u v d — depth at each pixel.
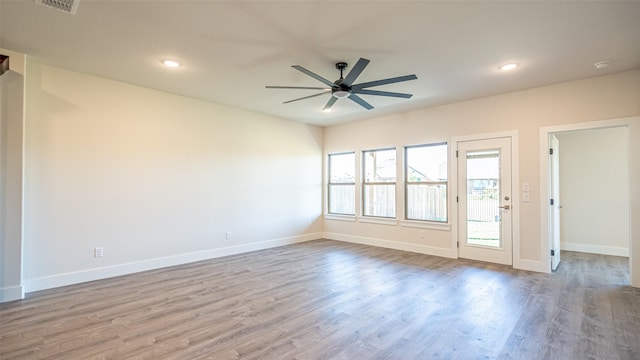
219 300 3.31
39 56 3.43
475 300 3.31
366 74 3.91
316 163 7.14
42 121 3.66
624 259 5.14
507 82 4.21
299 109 5.71
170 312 3.00
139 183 4.43
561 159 5.96
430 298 3.38
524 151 4.54
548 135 4.36
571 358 2.23
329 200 7.30
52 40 3.05
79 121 3.92
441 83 4.25
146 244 4.48
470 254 5.09
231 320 2.84
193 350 2.33
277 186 6.29
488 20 2.66
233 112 5.57
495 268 4.55
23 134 3.39
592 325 2.73
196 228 5.03
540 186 4.41
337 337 2.53
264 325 2.74
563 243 5.95
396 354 2.28
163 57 3.45
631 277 3.74
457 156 5.22
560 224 5.96
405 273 4.31
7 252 3.30
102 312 3.00
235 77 4.07
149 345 2.39
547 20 2.65
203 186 5.13
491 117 4.85
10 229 3.32
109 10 2.52
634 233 3.73
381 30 2.84
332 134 7.16
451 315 2.95
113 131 4.20
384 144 6.21
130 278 4.08
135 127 4.39
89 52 3.33
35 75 3.61
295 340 2.48
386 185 6.27
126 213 4.30
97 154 4.06
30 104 3.58
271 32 2.89
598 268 4.58
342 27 2.79
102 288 3.68
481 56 3.38
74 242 3.87
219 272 4.36
